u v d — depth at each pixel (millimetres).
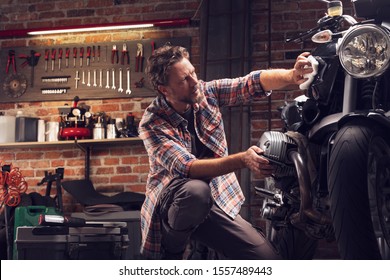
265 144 2832
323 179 2797
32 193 5668
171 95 2955
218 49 5930
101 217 5383
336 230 2475
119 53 6266
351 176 2426
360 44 2539
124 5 6332
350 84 2672
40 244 3500
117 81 6234
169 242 2938
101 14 6367
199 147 3076
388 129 2561
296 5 5980
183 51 2982
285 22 5984
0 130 6109
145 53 6215
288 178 2887
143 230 3055
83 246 3561
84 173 6191
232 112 5855
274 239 3293
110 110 6246
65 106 6109
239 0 5938
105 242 3604
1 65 6469
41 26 6484
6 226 5000
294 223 2910
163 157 2887
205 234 3012
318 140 2828
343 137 2482
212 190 2979
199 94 2998
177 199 2824
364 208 2416
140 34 6266
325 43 2863
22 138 6062
